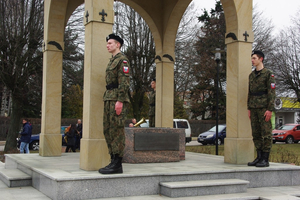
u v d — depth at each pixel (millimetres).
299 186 6742
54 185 4938
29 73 16297
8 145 16484
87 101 6051
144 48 24438
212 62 33312
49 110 8688
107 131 5691
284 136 26266
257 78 7023
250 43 7738
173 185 5289
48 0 8680
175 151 7676
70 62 18312
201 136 23938
